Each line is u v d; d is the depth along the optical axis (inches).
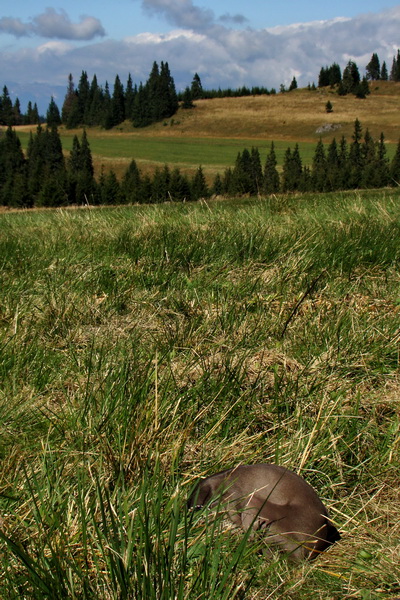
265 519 109.0
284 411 155.3
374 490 130.6
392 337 190.2
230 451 135.0
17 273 263.1
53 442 137.6
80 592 94.7
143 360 175.6
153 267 269.0
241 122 7411.4
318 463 135.2
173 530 95.3
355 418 146.8
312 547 107.3
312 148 5974.4
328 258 263.9
